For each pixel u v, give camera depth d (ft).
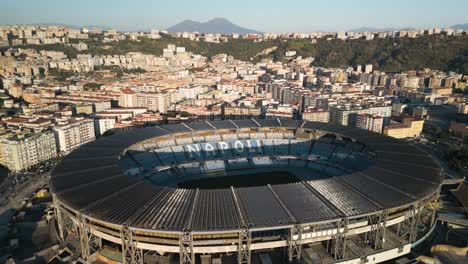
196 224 307.58
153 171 607.37
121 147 540.52
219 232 298.97
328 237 336.90
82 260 344.28
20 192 609.01
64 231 408.87
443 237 416.87
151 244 318.86
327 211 329.31
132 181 394.93
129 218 317.42
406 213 362.74
